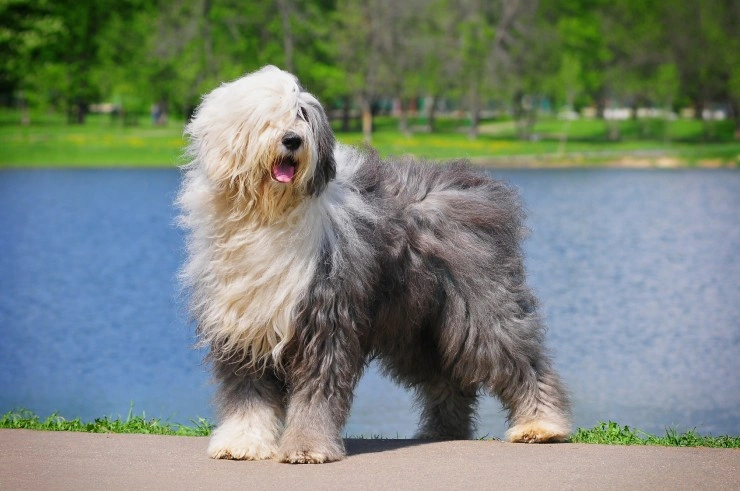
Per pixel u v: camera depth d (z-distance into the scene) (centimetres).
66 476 620
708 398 1180
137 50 6744
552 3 7281
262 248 629
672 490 584
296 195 628
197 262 655
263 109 616
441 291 706
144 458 665
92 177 4678
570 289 1905
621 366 1342
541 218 3030
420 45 6538
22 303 1805
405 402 1159
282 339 636
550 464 646
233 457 655
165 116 7081
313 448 643
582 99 7231
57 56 6844
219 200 641
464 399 785
